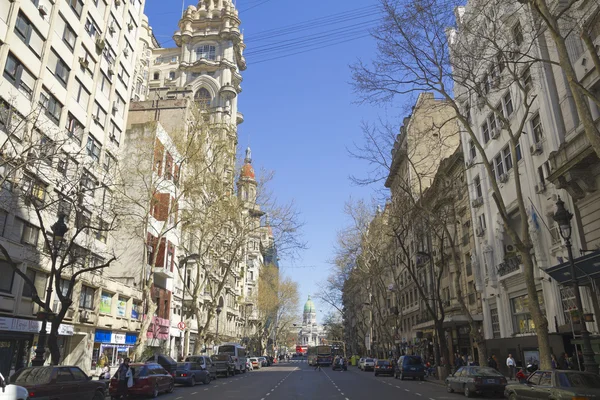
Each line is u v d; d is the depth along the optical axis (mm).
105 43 31250
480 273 31234
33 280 23031
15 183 17031
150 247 36281
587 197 18922
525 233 15984
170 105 45906
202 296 51062
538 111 23156
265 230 34906
